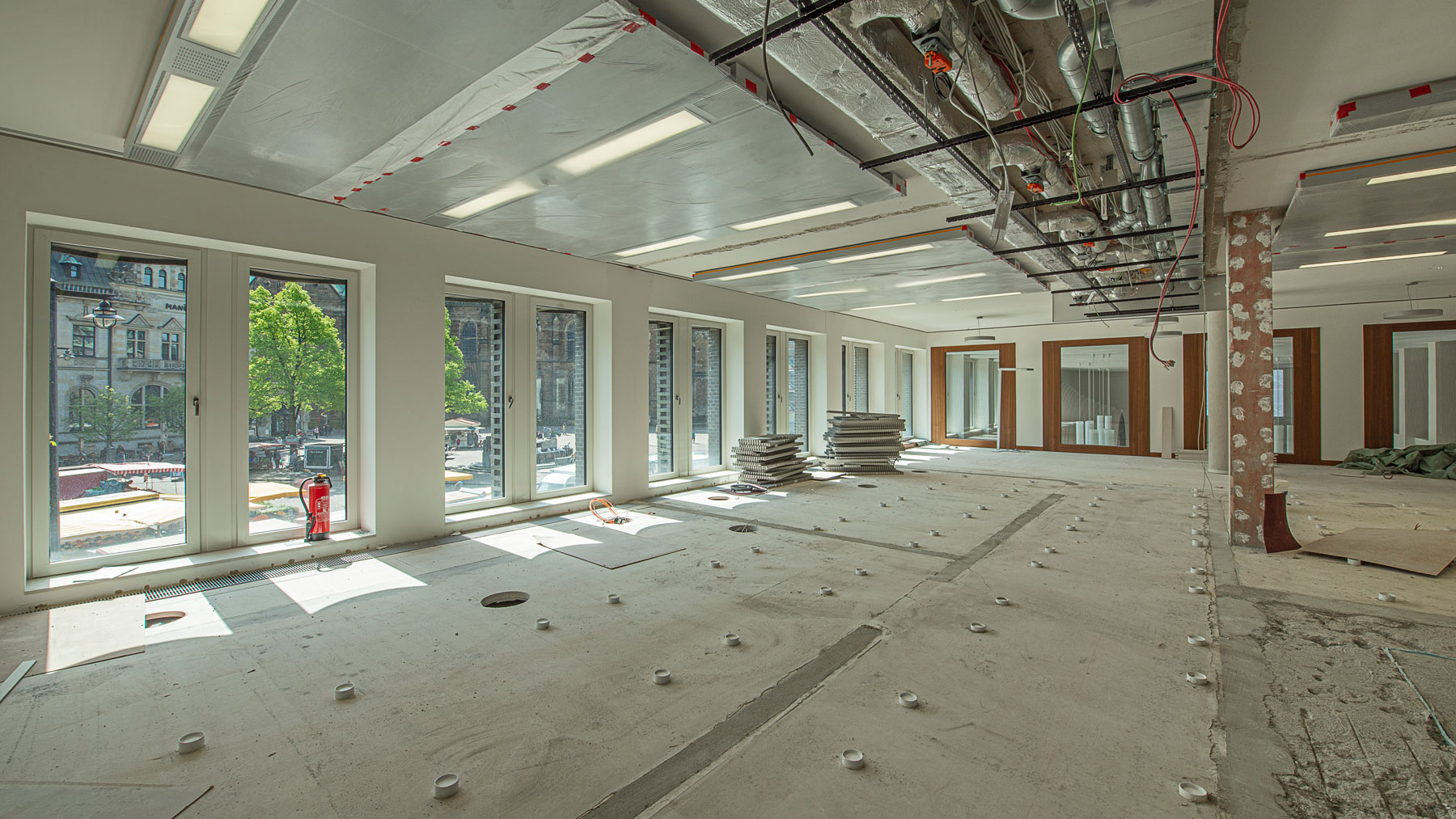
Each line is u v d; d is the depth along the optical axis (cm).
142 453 376
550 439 604
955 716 216
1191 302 873
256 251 405
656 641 283
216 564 381
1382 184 369
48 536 344
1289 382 980
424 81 243
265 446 424
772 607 326
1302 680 241
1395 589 352
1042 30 283
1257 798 172
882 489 727
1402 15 227
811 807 168
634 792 176
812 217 469
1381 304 917
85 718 218
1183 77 254
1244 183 396
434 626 304
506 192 378
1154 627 296
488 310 556
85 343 356
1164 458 1064
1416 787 176
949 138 308
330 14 201
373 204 399
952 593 346
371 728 211
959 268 631
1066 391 1181
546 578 380
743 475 751
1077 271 623
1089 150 396
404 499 468
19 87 263
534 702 229
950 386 1319
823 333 979
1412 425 901
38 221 331
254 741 204
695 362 777
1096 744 198
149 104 261
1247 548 445
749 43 230
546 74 241
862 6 209
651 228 468
